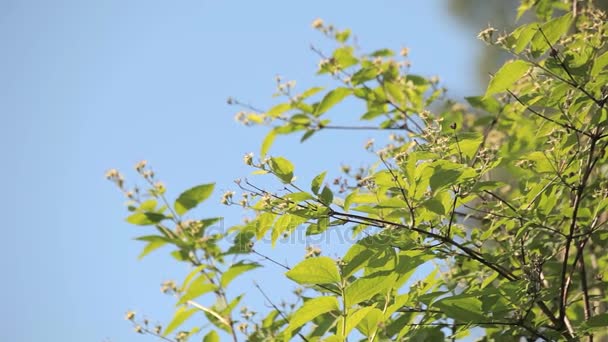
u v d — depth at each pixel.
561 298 4.84
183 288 5.05
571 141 4.86
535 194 4.94
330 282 4.18
